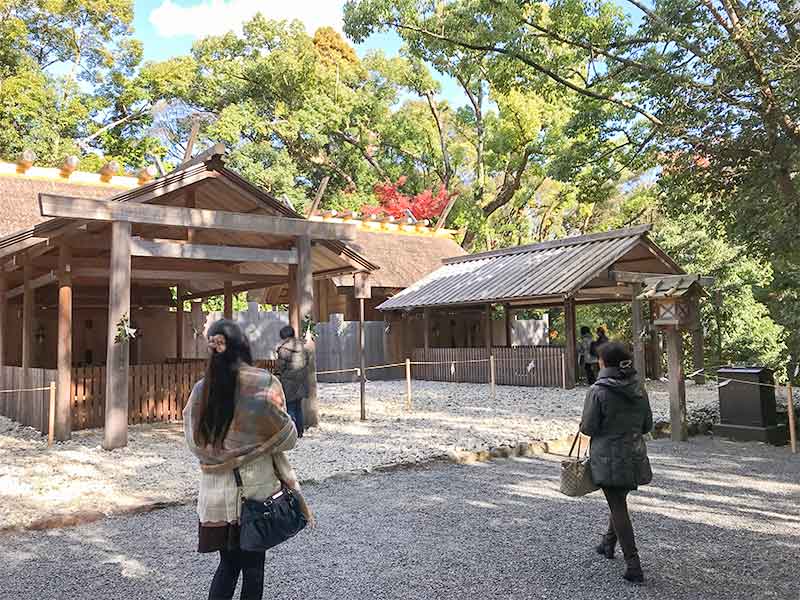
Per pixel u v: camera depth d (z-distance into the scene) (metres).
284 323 20.31
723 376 9.49
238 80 31.86
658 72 11.02
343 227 10.45
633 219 28.98
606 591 3.79
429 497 6.03
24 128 27.42
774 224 10.20
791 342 15.01
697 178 11.38
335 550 4.55
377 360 20.59
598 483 4.01
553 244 18.70
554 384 16.28
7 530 4.98
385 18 13.98
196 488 6.22
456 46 14.16
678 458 7.89
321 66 32.53
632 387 4.12
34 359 13.83
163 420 11.09
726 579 3.96
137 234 10.70
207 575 4.12
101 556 4.48
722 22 10.52
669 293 9.05
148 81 32.19
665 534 4.87
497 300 16.62
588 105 13.94
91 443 8.77
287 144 33.09
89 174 15.27
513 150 28.92
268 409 2.87
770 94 9.62
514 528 5.05
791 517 5.32
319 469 7.02
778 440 8.94
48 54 31.52
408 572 4.12
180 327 14.76
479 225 30.11
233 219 9.30
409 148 32.97
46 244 9.66
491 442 8.48
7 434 9.52
